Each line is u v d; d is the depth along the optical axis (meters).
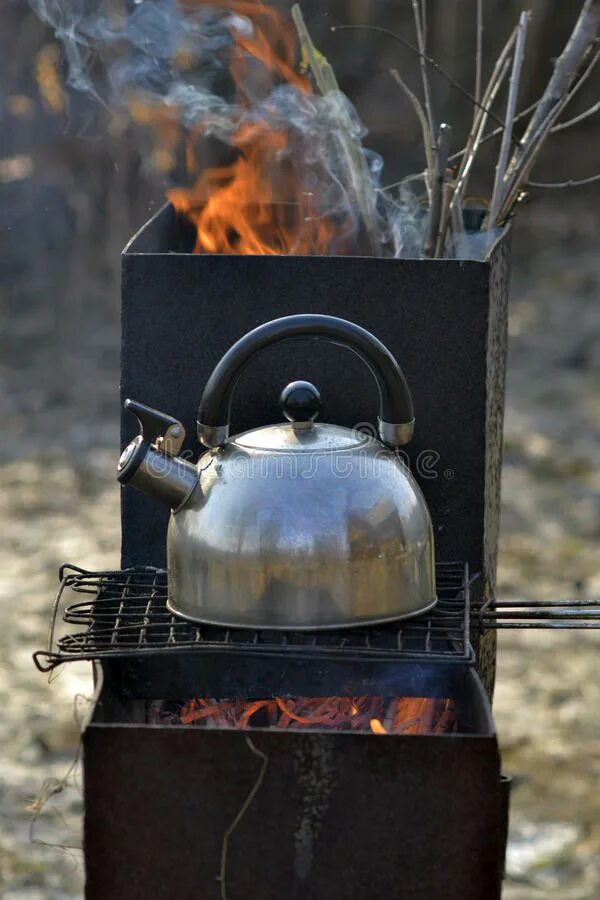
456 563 3.24
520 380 12.76
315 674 2.87
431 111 3.79
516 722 6.43
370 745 2.41
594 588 7.83
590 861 5.25
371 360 2.81
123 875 2.47
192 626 2.77
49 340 13.80
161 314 3.24
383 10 15.09
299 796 2.43
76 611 2.97
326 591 2.65
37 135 14.16
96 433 11.02
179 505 2.80
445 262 3.15
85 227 15.00
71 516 9.12
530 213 19.17
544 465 10.28
